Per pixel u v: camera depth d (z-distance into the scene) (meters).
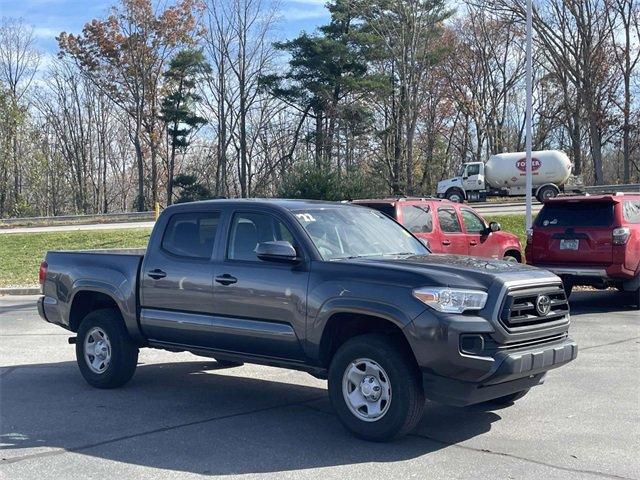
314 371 6.48
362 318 6.10
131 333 7.81
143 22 60.56
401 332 6.01
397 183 48.22
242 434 6.34
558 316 6.24
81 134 71.44
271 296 6.52
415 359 5.79
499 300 5.69
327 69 51.47
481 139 61.97
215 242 7.11
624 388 7.81
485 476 5.19
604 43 50.03
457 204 13.85
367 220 7.33
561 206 13.26
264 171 61.97
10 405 7.46
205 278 7.02
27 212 61.66
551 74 53.84
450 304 5.60
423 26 47.19
